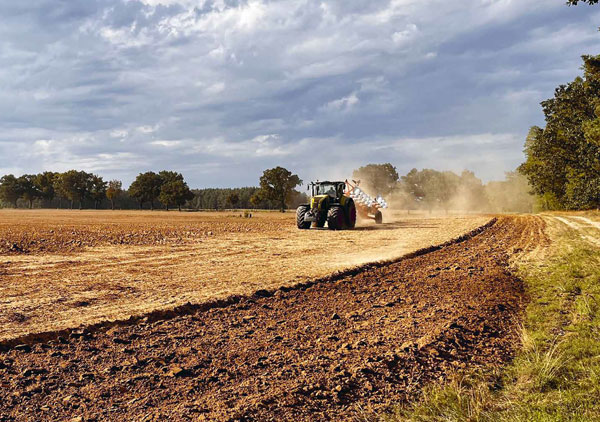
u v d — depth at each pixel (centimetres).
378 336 586
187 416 366
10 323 587
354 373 463
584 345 529
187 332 582
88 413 367
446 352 538
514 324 664
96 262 1147
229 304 728
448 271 1061
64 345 517
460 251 1429
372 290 862
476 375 476
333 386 436
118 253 1332
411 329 616
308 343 554
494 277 981
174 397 401
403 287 890
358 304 754
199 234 2017
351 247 1502
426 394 429
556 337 575
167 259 1212
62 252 1340
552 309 717
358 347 541
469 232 2008
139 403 387
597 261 1092
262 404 390
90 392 404
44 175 12488
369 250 1412
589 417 361
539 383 440
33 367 451
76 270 1023
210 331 589
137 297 746
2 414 359
